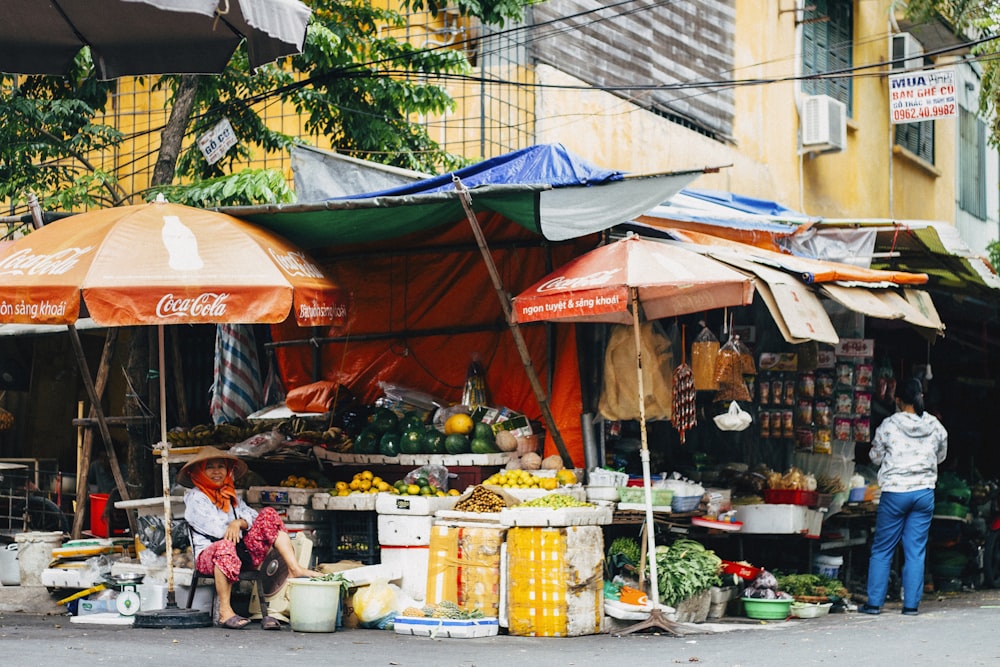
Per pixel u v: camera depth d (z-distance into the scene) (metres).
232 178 11.73
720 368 9.59
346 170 11.84
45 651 7.02
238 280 7.84
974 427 15.90
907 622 9.41
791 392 10.91
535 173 10.01
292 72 14.50
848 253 11.84
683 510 9.30
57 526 12.47
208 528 8.48
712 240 10.52
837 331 11.26
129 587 8.82
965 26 16.36
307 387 10.54
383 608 8.53
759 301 11.04
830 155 20.17
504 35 14.52
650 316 9.42
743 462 10.99
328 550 9.46
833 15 20.38
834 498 11.01
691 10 17.08
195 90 12.27
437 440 9.65
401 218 9.30
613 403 9.53
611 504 8.98
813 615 9.90
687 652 7.42
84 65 12.78
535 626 8.26
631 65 15.96
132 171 15.21
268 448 9.80
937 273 13.50
